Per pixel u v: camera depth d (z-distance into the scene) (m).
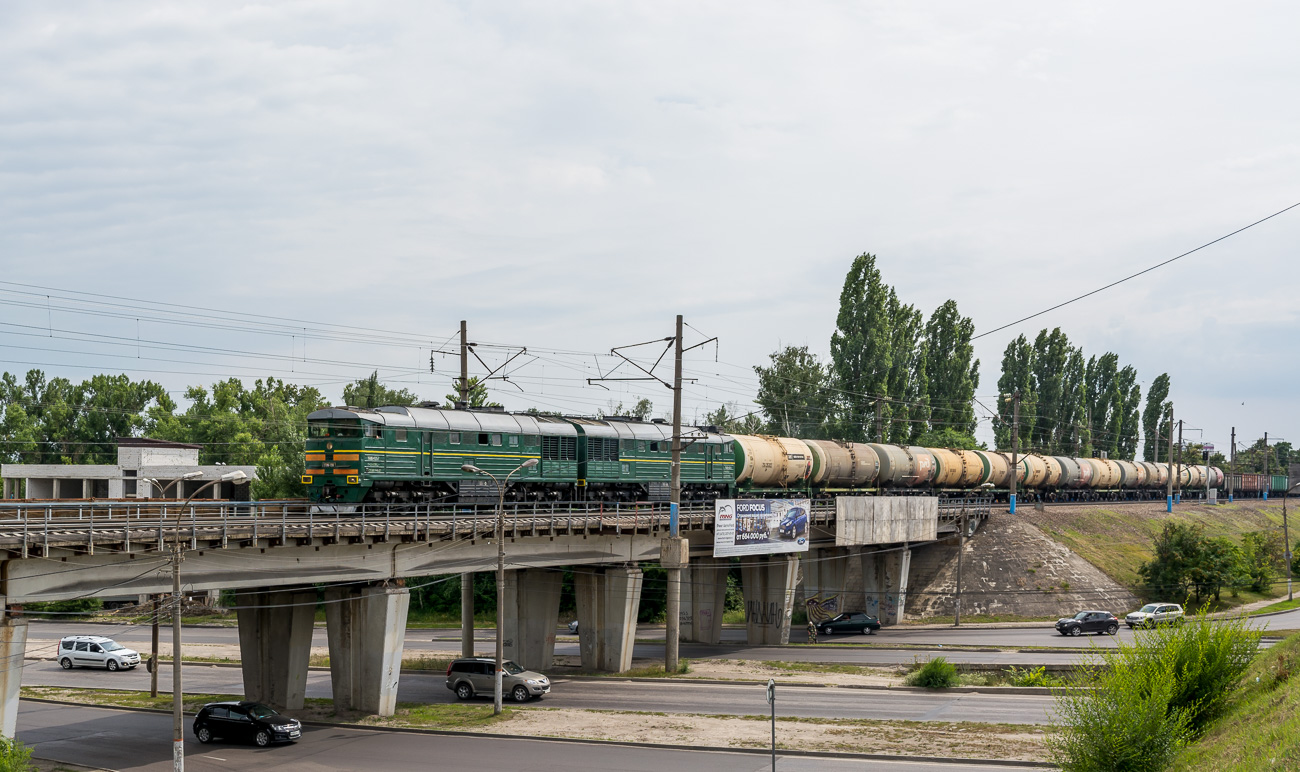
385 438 47.38
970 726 40.69
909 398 115.56
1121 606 81.94
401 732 41.84
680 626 75.12
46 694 54.62
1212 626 34.59
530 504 53.47
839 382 107.38
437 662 62.53
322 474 47.22
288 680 46.25
